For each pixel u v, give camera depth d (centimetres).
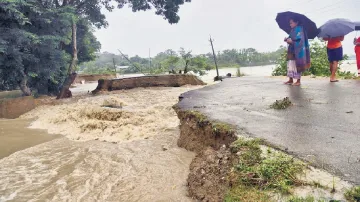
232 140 434
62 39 1792
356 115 462
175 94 1669
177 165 553
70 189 494
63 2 1942
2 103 1337
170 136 793
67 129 1005
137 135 837
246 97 759
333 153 313
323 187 249
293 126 435
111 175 543
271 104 622
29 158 691
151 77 2170
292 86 866
